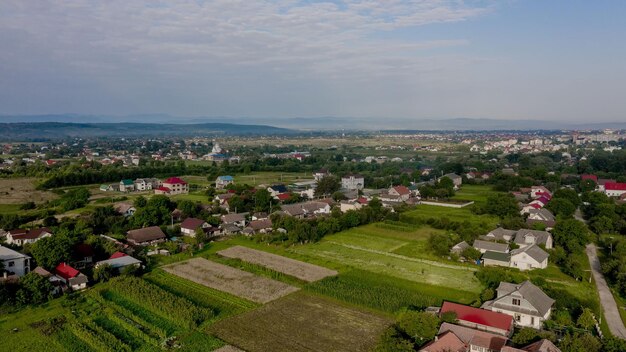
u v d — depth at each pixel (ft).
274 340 199.31
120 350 187.83
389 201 524.52
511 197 478.18
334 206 506.07
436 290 257.34
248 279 279.08
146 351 189.06
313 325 214.07
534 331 188.96
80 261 303.48
